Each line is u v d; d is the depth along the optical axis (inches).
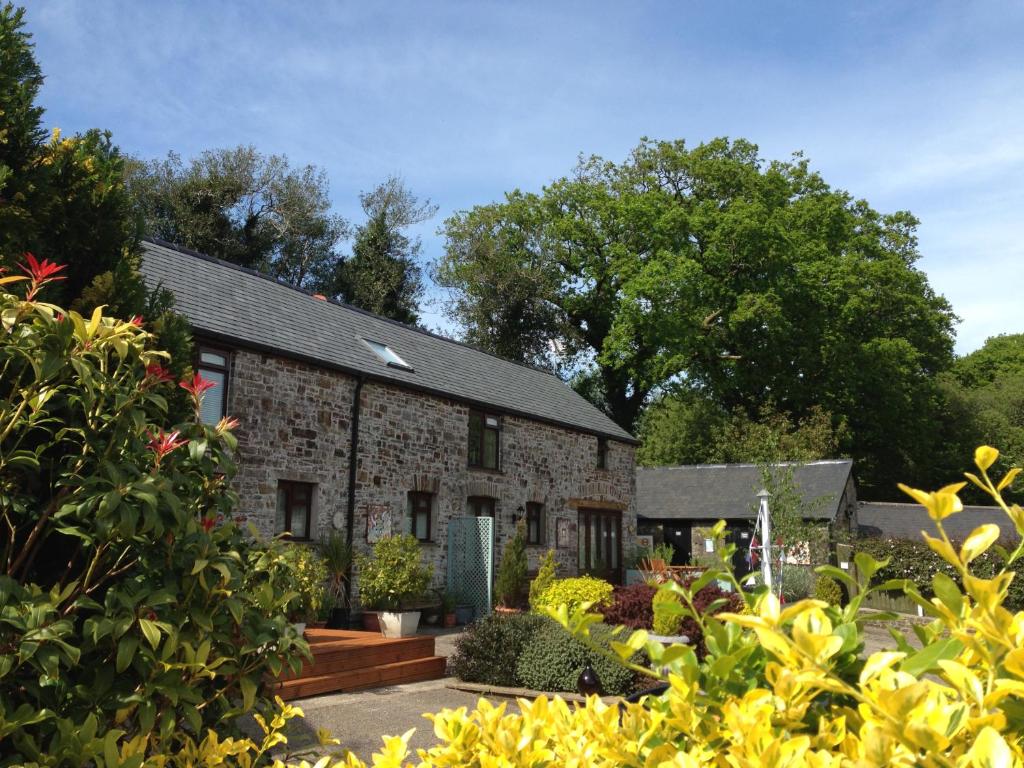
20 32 220.1
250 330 567.5
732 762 59.7
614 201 1378.0
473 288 1424.7
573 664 379.2
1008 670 51.9
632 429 1534.2
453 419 721.6
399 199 1477.6
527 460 810.8
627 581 929.5
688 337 1253.7
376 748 282.4
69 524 131.2
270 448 553.6
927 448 1467.8
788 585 850.8
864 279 1338.6
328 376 605.3
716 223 1299.2
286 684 358.0
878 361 1344.7
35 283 138.2
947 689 55.7
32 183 209.2
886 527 1190.3
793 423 1368.1
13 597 112.0
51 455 155.5
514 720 90.6
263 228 1432.1
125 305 221.6
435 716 94.8
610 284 1402.6
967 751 52.1
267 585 140.2
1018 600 786.8
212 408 522.9
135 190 1280.8
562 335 1465.3
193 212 1350.9
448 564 697.6
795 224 1375.5
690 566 996.6
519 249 1459.2
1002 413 1744.6
